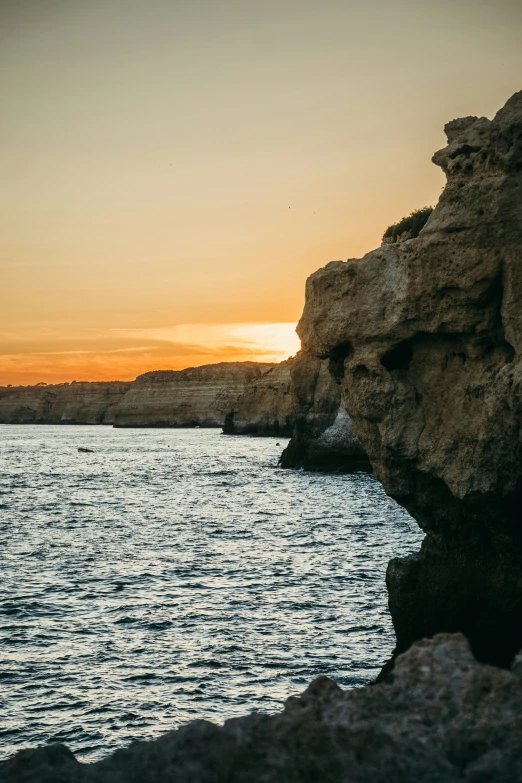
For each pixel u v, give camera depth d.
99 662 19.41
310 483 68.81
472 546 16.97
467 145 16.33
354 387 18.23
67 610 23.86
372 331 17.52
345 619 22.67
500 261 15.69
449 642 6.79
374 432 18.25
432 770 5.54
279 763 5.50
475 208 15.88
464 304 16.22
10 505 54.16
